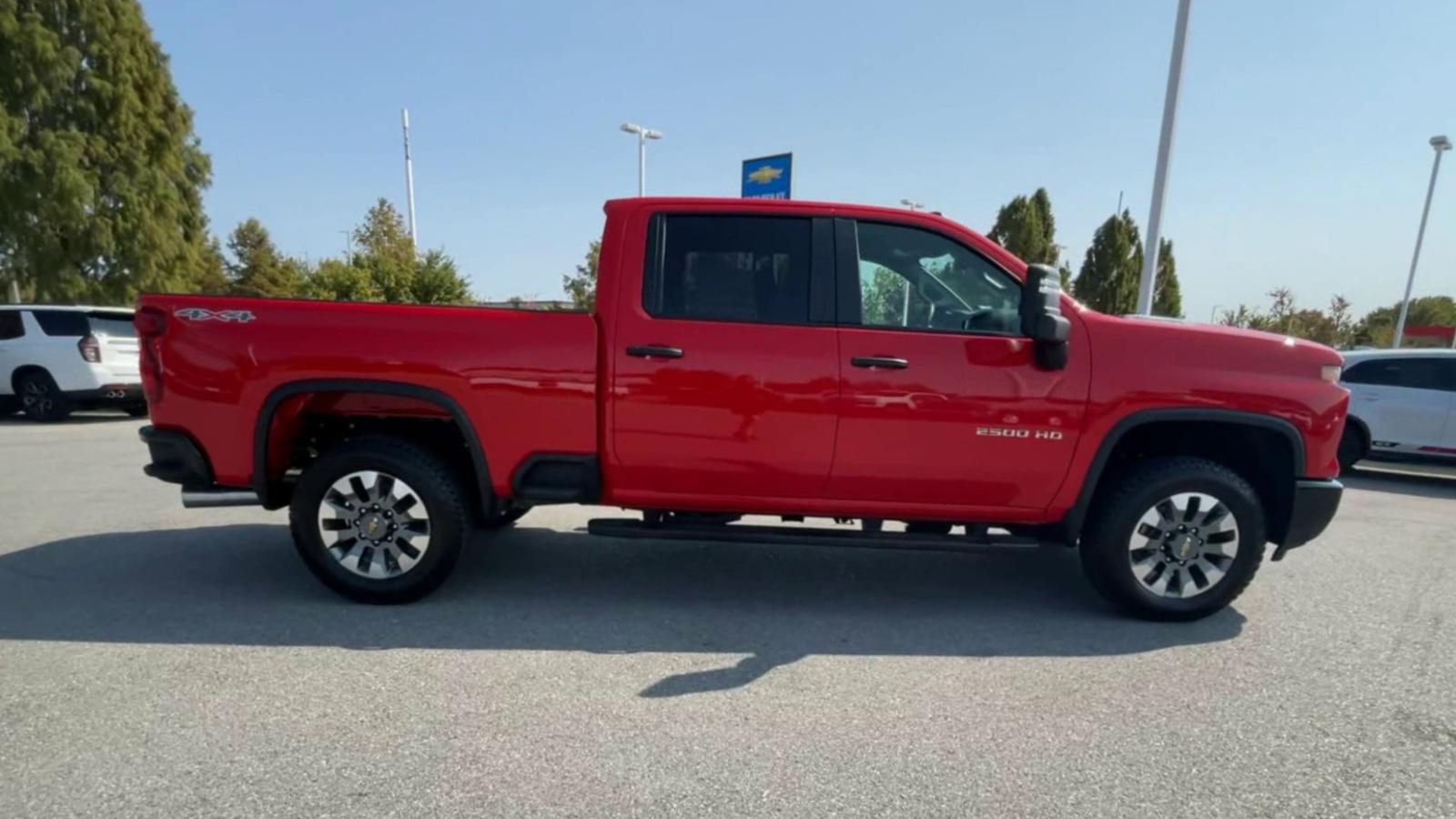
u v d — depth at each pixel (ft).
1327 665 11.85
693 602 14.17
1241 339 13.00
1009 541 13.33
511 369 12.79
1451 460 29.71
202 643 11.96
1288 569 16.89
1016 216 107.65
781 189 42.93
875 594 14.84
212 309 12.95
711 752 9.16
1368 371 31.60
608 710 10.11
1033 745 9.45
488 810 8.00
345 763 8.78
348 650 11.81
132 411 41.93
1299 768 9.07
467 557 16.57
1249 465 14.17
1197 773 8.93
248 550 16.78
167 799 8.11
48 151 80.89
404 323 12.85
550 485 13.21
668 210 13.06
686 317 12.82
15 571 15.25
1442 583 15.96
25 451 29.58
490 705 10.18
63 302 84.33
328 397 13.65
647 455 12.97
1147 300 38.22
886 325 12.88
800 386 12.59
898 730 9.75
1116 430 12.69
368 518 13.39
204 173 98.17
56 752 8.93
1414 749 9.52
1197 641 12.77
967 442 12.73
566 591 14.64
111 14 87.04
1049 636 12.89
